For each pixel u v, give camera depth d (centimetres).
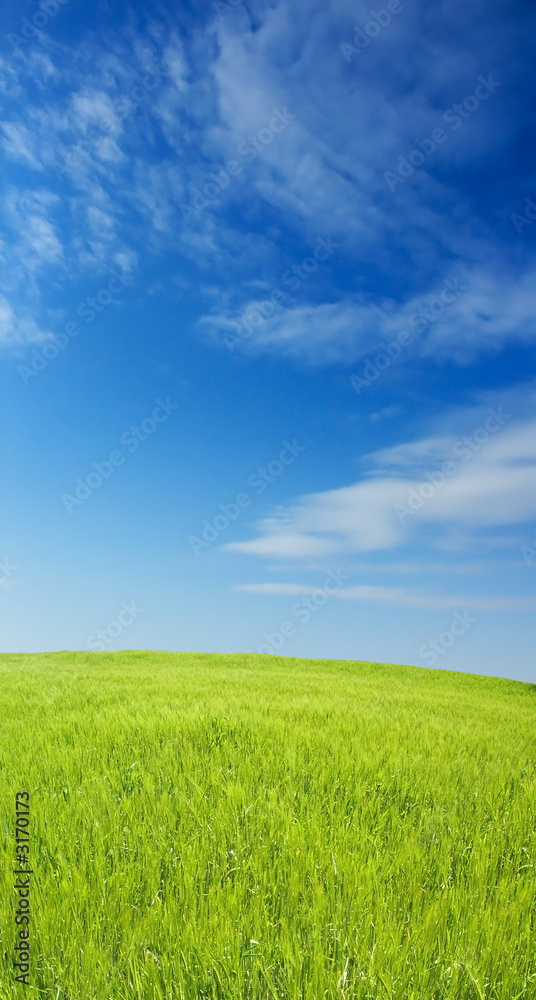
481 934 343
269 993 295
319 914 354
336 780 591
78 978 302
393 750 723
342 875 403
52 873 399
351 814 524
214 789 555
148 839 452
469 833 493
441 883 410
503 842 476
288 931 338
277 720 845
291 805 524
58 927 335
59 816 489
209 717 821
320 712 968
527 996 303
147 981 297
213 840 450
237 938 327
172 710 905
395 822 506
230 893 380
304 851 435
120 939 341
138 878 399
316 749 702
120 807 506
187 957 315
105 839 447
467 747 810
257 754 673
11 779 577
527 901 388
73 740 741
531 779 661
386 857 432
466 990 302
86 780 566
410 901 384
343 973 297
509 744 845
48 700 1035
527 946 336
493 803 571
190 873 400
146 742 720
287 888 390
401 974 306
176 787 553
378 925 342
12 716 920
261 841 454
